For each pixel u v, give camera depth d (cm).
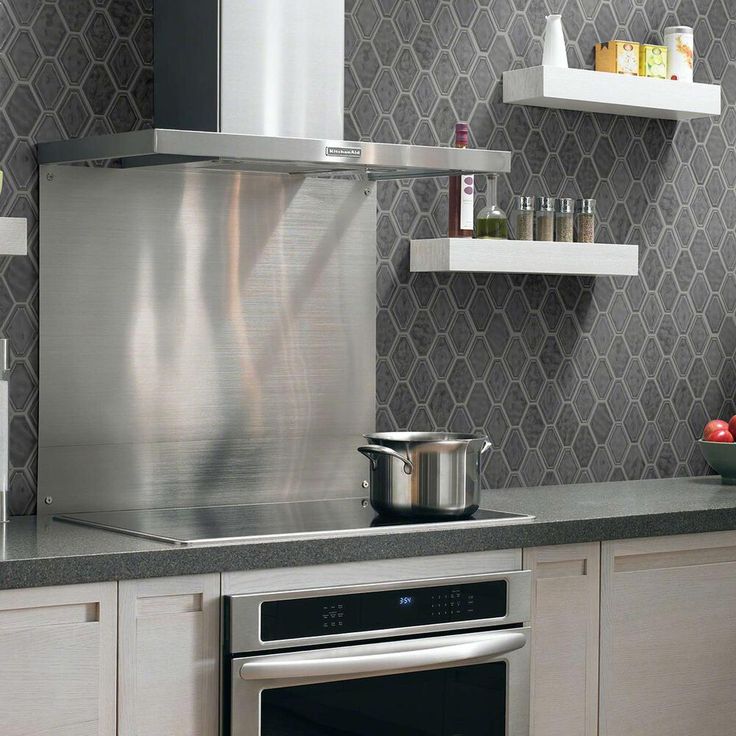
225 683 263
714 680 333
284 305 338
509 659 296
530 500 345
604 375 390
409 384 357
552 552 305
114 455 316
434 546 286
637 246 373
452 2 362
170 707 259
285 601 267
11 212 302
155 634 257
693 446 408
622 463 394
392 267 354
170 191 321
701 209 408
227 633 262
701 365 410
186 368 325
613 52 377
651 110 381
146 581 256
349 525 292
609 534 310
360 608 276
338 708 274
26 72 303
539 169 377
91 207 311
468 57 365
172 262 322
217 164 309
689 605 328
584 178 385
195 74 304
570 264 359
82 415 312
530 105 374
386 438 310
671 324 403
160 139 269
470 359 366
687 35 387
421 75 358
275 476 338
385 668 272
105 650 252
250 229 332
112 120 315
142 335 319
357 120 348
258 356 335
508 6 372
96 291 313
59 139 308
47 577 245
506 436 372
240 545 264
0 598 241
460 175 332
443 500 300
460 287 364
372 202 349
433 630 284
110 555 251
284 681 266
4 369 291
